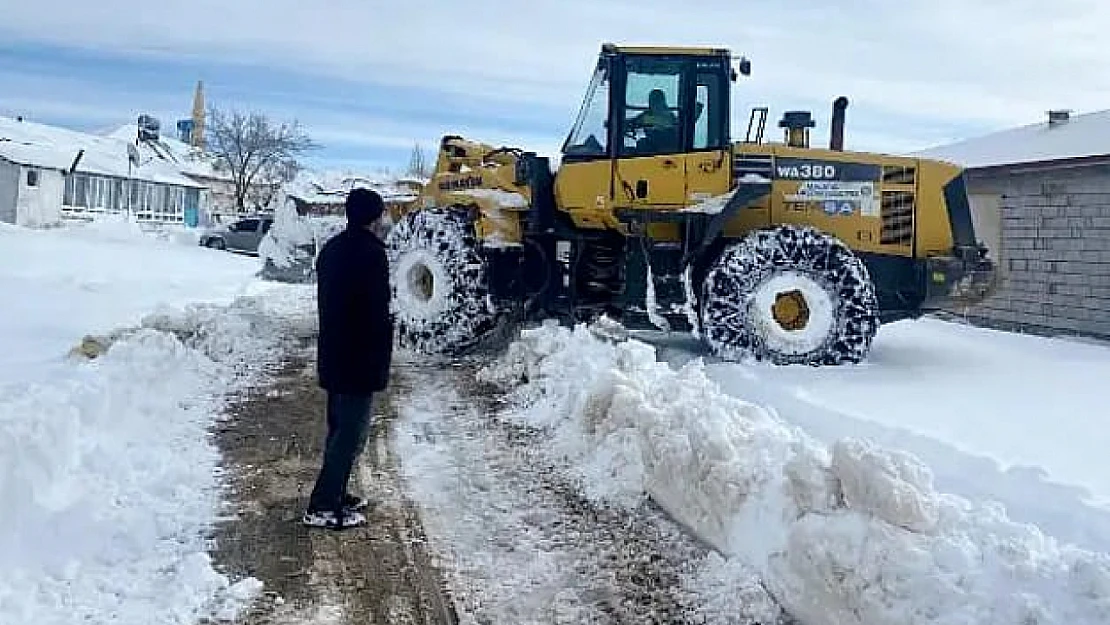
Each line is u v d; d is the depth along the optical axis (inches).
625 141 374.9
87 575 165.5
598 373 283.1
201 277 694.5
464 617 156.9
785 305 358.9
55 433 196.2
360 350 197.0
